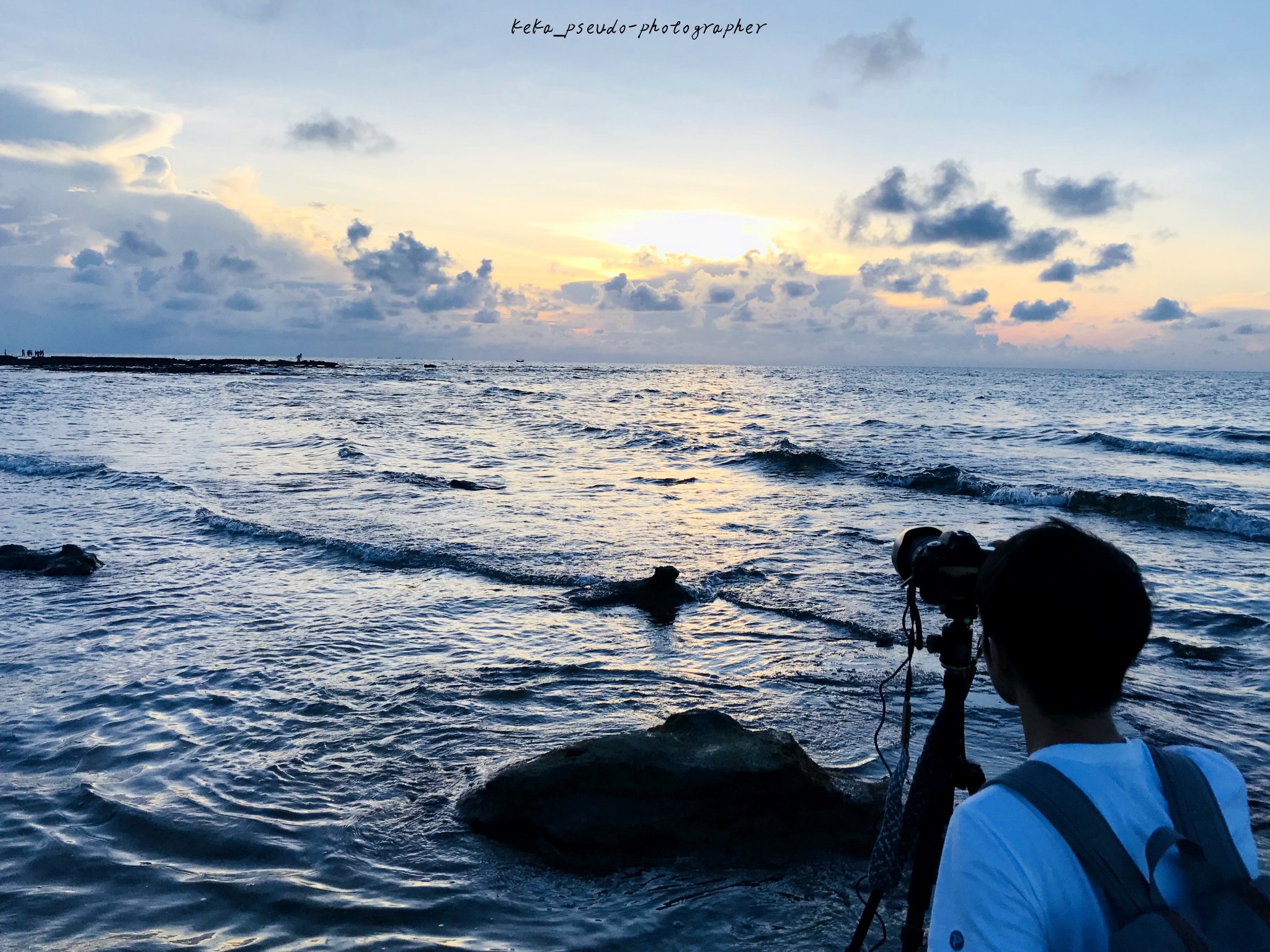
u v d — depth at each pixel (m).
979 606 1.32
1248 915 1.04
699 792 3.77
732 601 8.12
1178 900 1.07
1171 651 6.61
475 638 6.99
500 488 15.88
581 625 7.36
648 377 112.75
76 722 5.25
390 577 9.08
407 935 3.13
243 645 6.78
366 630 7.19
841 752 4.75
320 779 4.46
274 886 3.43
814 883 3.42
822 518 12.74
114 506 13.43
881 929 3.11
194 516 12.43
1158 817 1.14
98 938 3.12
